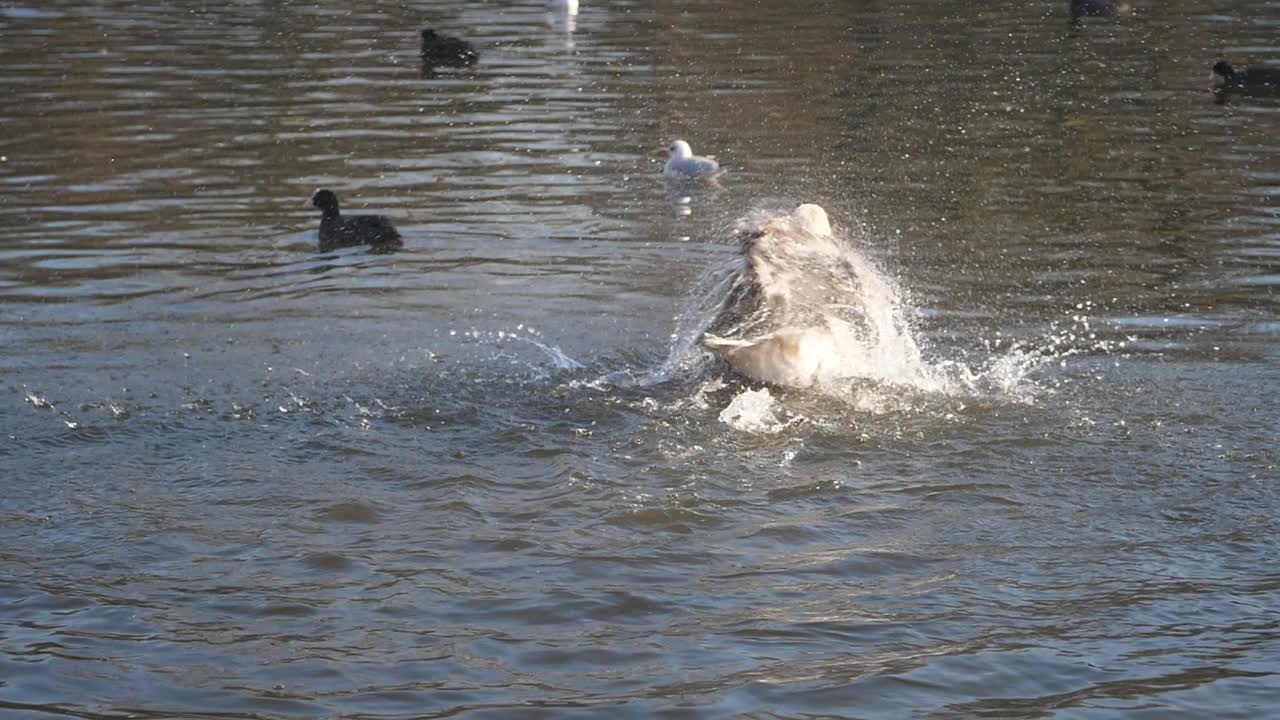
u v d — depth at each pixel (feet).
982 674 35.76
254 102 119.55
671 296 70.79
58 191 92.07
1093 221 84.74
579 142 106.63
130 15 165.89
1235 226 83.30
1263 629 38.14
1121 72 133.18
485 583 40.78
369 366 60.70
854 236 81.92
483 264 76.79
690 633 37.91
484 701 34.55
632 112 117.08
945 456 50.55
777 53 143.13
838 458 50.42
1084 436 52.21
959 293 71.56
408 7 177.27
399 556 42.50
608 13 170.60
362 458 50.47
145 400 56.29
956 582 40.93
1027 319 67.26
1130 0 178.29
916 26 159.43
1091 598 39.91
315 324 66.64
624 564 41.93
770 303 58.85
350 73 132.77
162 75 130.52
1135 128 109.70
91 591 40.24
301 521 45.03
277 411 55.26
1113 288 72.02
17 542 43.32
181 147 104.01
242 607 39.34
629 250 79.30
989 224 84.43
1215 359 60.95
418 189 93.25
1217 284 72.33
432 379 59.11
